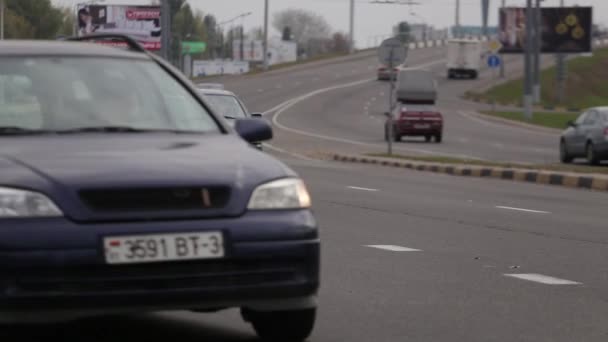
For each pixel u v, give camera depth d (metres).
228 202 10.20
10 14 173.75
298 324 11.10
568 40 153.25
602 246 21.16
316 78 171.50
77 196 9.82
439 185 37.97
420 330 12.73
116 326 12.71
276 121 98.25
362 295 15.12
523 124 97.75
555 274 17.36
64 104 11.57
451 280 16.53
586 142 51.03
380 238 21.81
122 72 12.16
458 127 94.38
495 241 21.64
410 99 91.06
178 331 12.41
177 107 11.96
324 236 22.08
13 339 11.45
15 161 10.21
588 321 13.45
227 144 11.24
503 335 12.50
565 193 36.00
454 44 176.50
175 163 10.37
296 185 10.64
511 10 170.50
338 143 72.19
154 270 9.90
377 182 38.62
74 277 9.71
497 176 43.66
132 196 9.96
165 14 85.25
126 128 11.45
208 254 10.01
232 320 13.05
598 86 183.25
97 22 151.25
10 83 11.67
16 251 9.59
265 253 10.20
